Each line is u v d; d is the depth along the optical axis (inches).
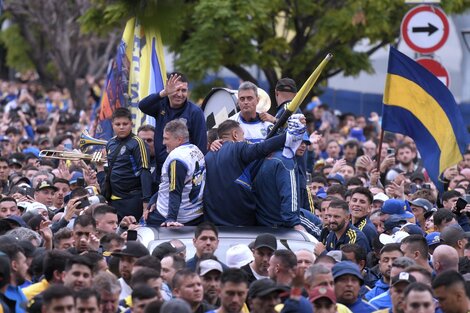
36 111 2176.4
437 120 1124.5
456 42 2365.9
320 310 689.6
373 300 795.4
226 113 1088.2
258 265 791.7
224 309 688.4
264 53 1779.0
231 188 866.1
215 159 871.1
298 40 1811.0
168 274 757.3
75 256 719.1
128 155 947.3
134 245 771.4
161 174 885.2
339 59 1827.0
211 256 775.1
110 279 700.7
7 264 697.6
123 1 1218.6
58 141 1488.7
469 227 1029.8
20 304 704.4
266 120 946.7
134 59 1234.0
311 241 840.3
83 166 1110.4
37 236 853.2
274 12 1800.0
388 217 1010.1
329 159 1453.0
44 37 2987.2
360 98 2807.6
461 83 2399.1
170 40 1207.6
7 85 2731.3
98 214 876.6
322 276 690.8
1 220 894.4
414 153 1465.3
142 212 951.0
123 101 1245.1
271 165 869.2
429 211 1072.8
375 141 1814.7
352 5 1771.7
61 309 644.1
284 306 662.5
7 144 1605.6
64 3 2807.6
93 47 2940.5
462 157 1125.1
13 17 2933.1
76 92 2812.5
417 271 722.2
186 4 1712.6
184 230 844.0
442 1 1780.3
